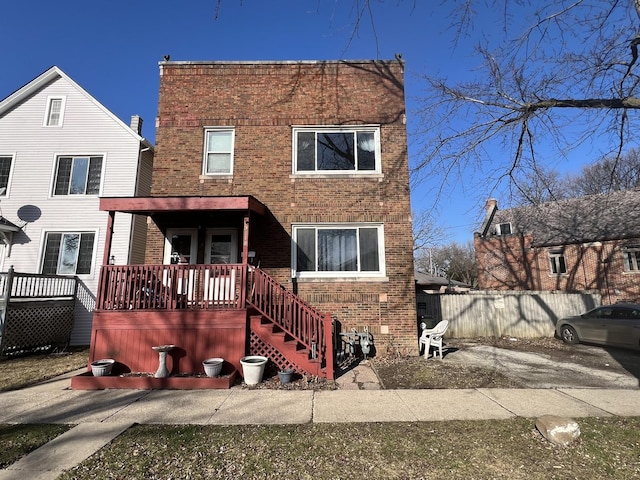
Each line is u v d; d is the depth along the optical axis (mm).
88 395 6863
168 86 11406
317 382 7691
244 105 11320
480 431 5031
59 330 12414
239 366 8125
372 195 10914
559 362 9617
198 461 4188
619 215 21641
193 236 10844
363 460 4203
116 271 8477
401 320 10312
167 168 10977
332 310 10305
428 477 3836
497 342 12953
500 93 7977
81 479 3805
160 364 7625
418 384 7535
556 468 4000
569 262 22734
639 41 6738
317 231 10852
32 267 13484
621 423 5309
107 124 14664
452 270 49031
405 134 11266
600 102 6961
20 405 6277
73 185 14258
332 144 11320
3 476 3852
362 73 11555
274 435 4922
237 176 10945
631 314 11234
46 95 14875
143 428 5188
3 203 13875
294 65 11539
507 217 27875
